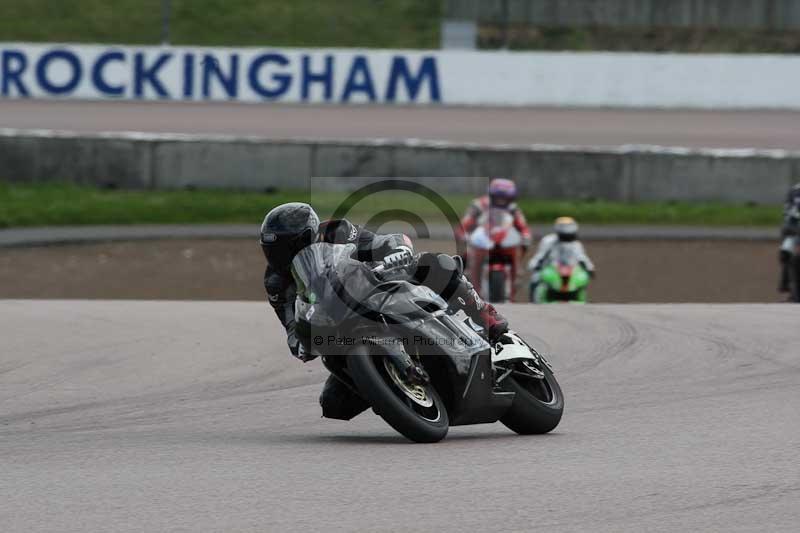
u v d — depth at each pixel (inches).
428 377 746.2
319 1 4938.5
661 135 3435.0
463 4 4827.8
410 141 3223.4
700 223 2960.1
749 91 3784.5
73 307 1365.7
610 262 2502.5
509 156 3125.0
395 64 3828.7
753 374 1016.2
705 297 2188.7
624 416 854.5
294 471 651.5
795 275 1962.4
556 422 805.2
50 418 881.5
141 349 1138.0
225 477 635.5
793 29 4825.3
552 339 1190.9
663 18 4857.3
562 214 2989.7
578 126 3558.1
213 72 3826.3
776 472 644.7
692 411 862.5
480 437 794.2
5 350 1123.3
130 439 782.5
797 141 3378.4
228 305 1397.6
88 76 3814.0
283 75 3833.7
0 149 3159.5
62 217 2866.6
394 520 541.0
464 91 3838.6
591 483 617.9
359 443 759.1
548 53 3816.4
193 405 931.3
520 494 592.4
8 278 2284.7
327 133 3410.4
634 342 1167.6
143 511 557.6
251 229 2819.9
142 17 4810.5
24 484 620.1
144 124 3474.4
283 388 1000.2
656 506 567.5
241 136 3339.1
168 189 3169.3
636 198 3137.3
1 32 4665.4
